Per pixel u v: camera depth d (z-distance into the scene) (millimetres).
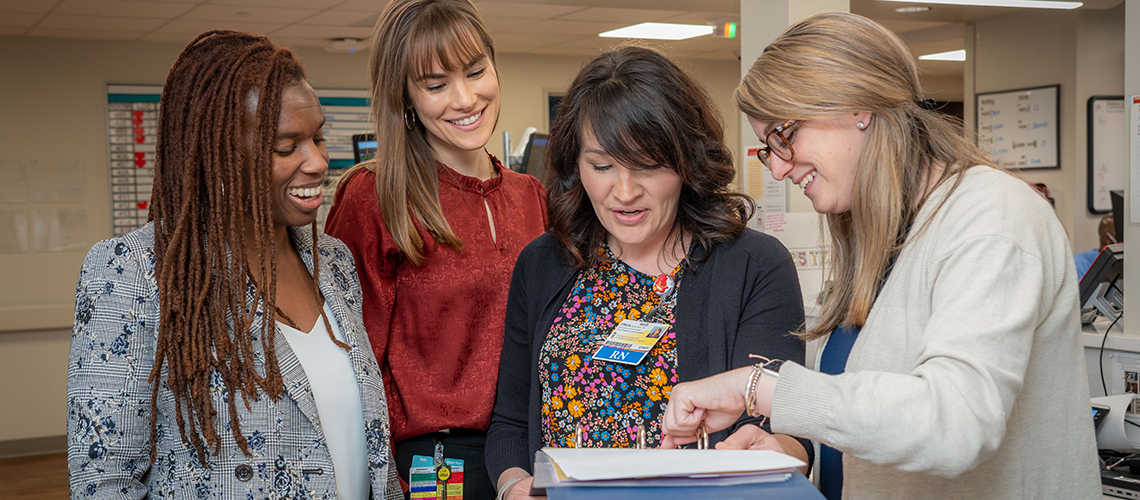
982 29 6770
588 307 1414
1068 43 6172
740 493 856
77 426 1161
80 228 6527
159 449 1236
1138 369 2576
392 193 1687
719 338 1312
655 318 1368
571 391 1370
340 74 7426
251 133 1230
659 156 1237
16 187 6312
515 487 1259
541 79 8227
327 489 1278
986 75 6762
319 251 1447
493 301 1767
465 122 1691
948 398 855
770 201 3506
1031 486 1080
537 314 1457
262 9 5656
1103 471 1945
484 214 1797
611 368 1344
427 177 1743
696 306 1341
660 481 876
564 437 1368
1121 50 6113
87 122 6535
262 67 1242
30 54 6332
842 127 1123
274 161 1250
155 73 6734
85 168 6535
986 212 1001
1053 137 6320
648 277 1397
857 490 1177
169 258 1195
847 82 1087
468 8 1679
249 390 1226
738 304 1319
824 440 908
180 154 1226
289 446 1259
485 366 1733
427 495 1710
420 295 1728
